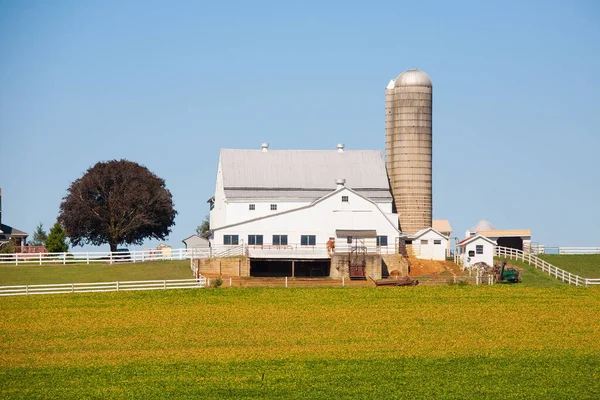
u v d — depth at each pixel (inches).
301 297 6825.8
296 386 4670.3
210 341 5585.6
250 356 5241.1
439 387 4650.6
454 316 6240.2
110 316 6240.2
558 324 6008.9
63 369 5002.5
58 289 7101.4
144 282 7337.6
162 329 5885.8
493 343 5531.5
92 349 5413.4
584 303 6653.5
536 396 4510.3
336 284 7431.1
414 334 5753.0
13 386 4702.3
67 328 5925.2
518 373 4896.7
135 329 5885.8
